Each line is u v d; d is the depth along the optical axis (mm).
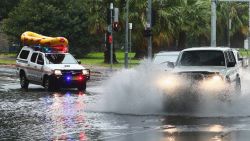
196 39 147375
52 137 23875
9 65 99125
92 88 52094
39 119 29844
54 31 126938
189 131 25156
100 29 106688
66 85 48312
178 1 108188
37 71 49844
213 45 75312
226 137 23281
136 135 24219
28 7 128875
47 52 50594
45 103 38156
